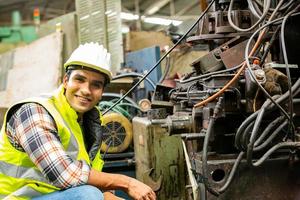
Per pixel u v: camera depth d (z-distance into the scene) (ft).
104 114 8.64
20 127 4.76
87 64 4.97
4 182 4.88
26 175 4.87
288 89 5.00
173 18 21.65
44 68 14.30
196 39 6.61
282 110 4.90
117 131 9.29
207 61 6.44
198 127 5.73
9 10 21.40
